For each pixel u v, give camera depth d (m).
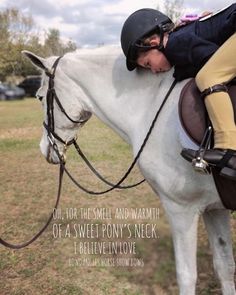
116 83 2.73
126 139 2.81
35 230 5.03
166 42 2.33
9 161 9.28
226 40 2.16
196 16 2.38
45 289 3.68
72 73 2.92
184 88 2.32
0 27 36.16
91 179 7.32
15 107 25.75
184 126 2.25
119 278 3.80
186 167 2.37
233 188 2.28
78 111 3.00
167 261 4.01
